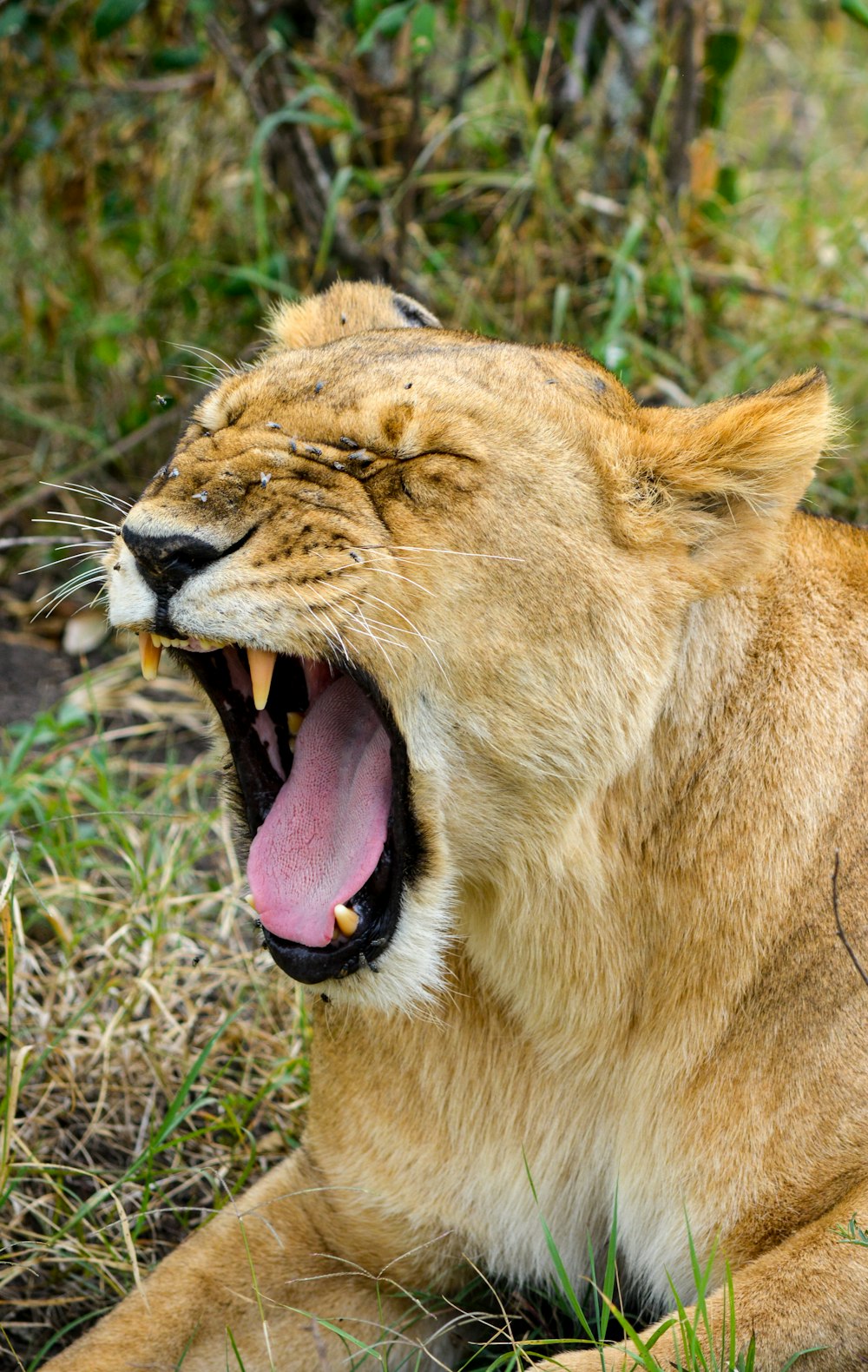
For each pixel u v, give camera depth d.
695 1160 4.97
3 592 10.03
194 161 10.77
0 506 10.30
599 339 9.59
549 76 10.28
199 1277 5.42
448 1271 5.43
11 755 8.29
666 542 4.86
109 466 10.52
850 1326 4.48
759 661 5.04
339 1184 5.41
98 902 7.15
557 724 4.73
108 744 8.78
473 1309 5.49
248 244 10.46
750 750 4.96
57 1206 5.95
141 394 10.35
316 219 9.71
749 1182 4.89
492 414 4.77
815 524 5.56
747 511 4.88
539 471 4.73
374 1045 5.26
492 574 4.64
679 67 9.67
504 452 4.72
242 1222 5.54
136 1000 6.65
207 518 4.52
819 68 13.23
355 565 4.55
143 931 7.18
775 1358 4.46
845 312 10.11
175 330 10.50
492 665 4.66
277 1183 5.68
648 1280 5.17
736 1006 4.95
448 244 10.37
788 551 5.29
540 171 9.61
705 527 4.91
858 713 5.10
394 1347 5.39
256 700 4.73
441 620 4.61
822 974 4.88
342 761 5.15
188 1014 6.81
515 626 4.66
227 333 10.45
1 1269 5.79
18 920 6.50
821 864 4.95
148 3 9.81
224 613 4.52
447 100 10.79
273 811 5.09
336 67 9.69
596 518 4.78
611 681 4.75
